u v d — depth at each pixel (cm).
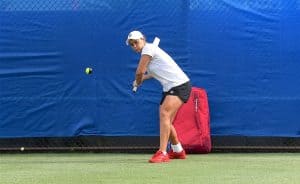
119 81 1814
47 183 1188
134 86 1537
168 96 1512
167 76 1509
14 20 1794
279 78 1809
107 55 1809
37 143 1852
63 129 1816
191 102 1772
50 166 1491
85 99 1812
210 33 1805
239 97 1812
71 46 1805
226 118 1814
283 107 1812
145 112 1819
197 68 1805
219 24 1802
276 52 1805
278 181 1205
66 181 1212
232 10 1800
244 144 1838
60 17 1800
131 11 1802
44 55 1802
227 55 1805
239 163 1534
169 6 1803
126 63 1811
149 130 1819
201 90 1783
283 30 1803
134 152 1856
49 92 1808
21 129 1812
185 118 1770
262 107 1811
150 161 1537
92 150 1855
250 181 1205
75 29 1802
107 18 1805
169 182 1190
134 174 1307
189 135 1756
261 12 1802
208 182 1190
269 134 1814
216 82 1808
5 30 1794
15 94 1805
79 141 1852
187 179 1231
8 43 1794
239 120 1814
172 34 1805
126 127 1820
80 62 1806
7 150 1847
